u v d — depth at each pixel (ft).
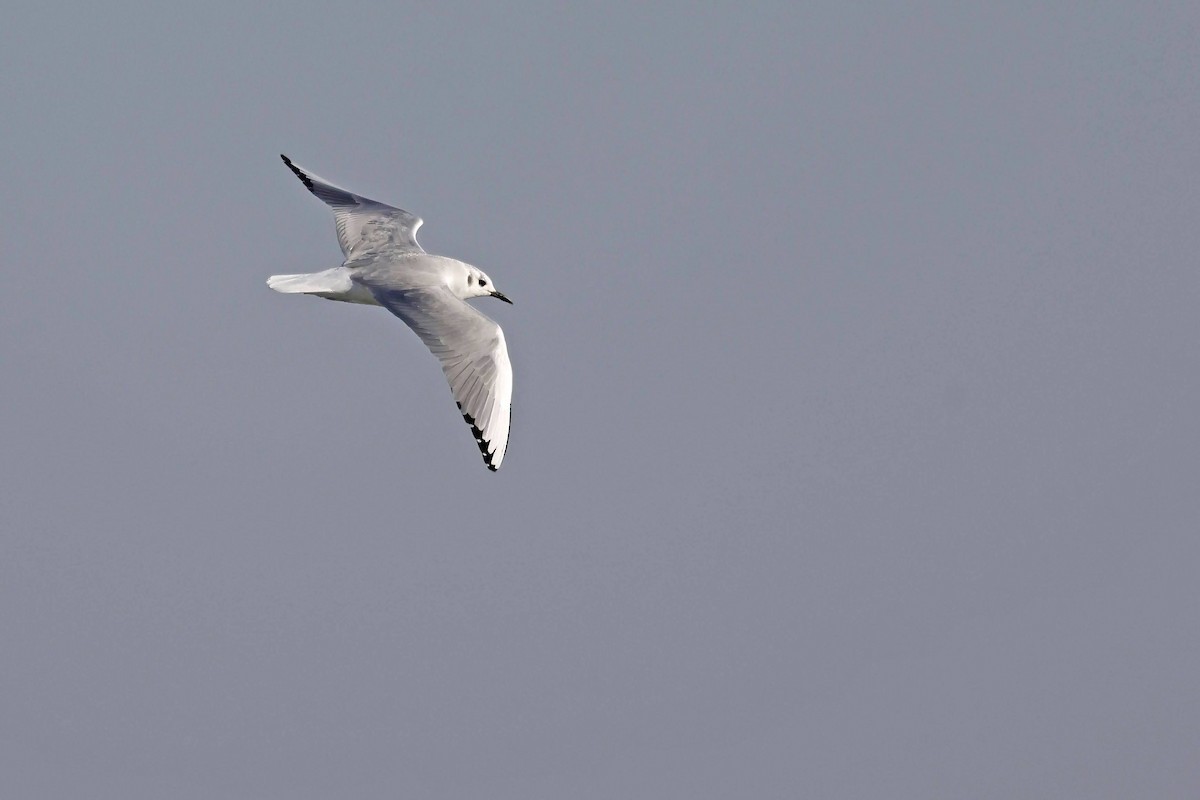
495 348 48.26
